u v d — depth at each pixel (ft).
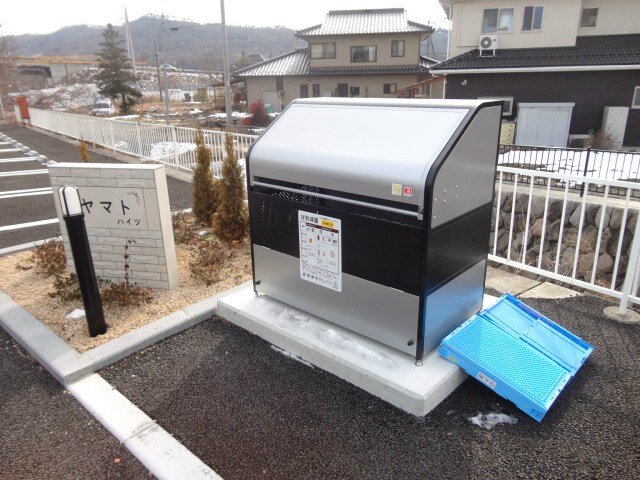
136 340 9.80
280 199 9.37
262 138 9.73
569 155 33.32
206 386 8.63
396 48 92.22
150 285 12.30
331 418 7.73
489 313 9.32
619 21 53.62
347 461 6.88
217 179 17.48
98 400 8.31
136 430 7.57
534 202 25.08
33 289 12.48
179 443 7.30
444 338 8.40
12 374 9.18
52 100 148.05
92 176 11.60
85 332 10.21
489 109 8.10
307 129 9.27
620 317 10.39
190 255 14.75
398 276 7.93
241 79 105.29
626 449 6.96
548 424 7.48
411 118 8.17
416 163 7.24
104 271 12.51
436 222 7.45
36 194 25.30
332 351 8.80
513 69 49.19
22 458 7.12
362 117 8.79
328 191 8.39
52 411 8.13
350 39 93.30
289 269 9.82
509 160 34.19
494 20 55.06
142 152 34.24
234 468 6.81
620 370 8.70
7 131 60.90
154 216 11.55
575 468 6.65
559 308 10.91
